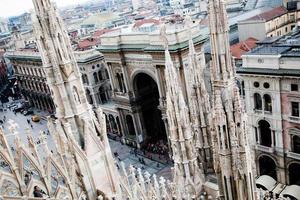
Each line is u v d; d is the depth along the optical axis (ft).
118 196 77.15
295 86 143.64
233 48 220.02
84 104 73.72
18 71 424.46
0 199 56.80
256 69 154.61
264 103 158.20
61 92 70.33
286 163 159.74
